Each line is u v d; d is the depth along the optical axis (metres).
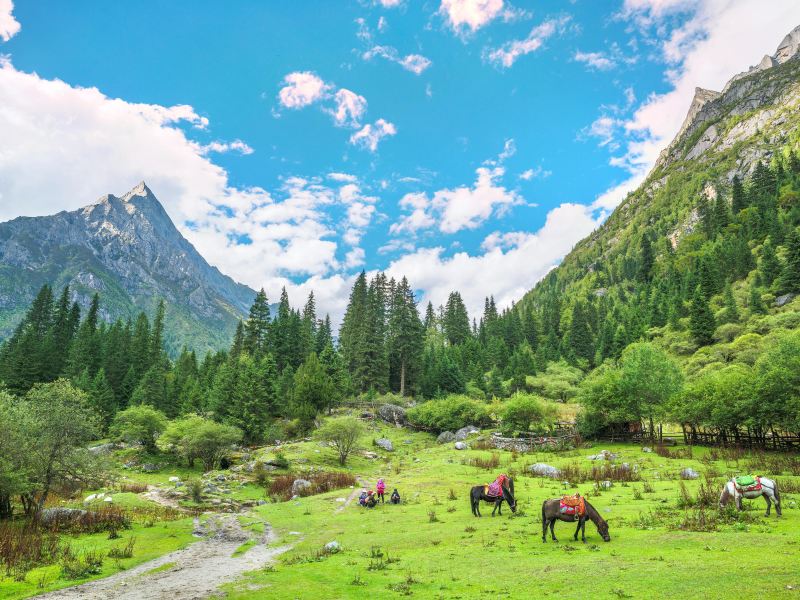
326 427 53.38
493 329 155.12
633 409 56.25
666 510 19.75
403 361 102.56
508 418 66.38
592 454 49.81
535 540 16.98
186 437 48.97
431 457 55.88
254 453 56.50
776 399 41.88
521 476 37.88
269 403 74.88
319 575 14.76
